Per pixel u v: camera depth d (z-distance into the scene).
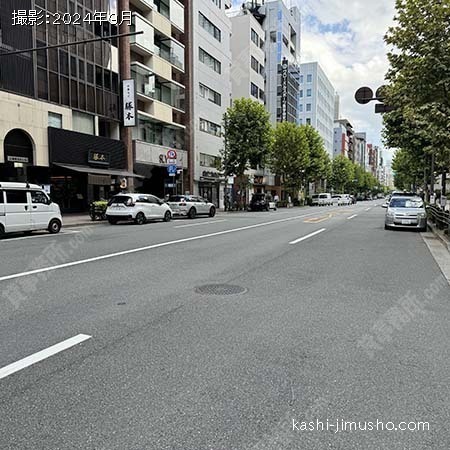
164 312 5.25
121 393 3.16
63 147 23.25
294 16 79.19
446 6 11.34
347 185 99.50
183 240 12.84
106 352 3.95
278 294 6.20
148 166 32.47
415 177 44.03
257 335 4.45
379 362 3.77
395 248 11.46
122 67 28.75
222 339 4.32
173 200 26.23
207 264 8.64
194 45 39.47
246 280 7.14
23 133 21.33
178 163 36.78
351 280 7.21
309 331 4.59
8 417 2.83
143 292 6.26
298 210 42.06
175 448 2.51
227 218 25.95
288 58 72.56
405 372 3.57
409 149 25.08
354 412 2.93
